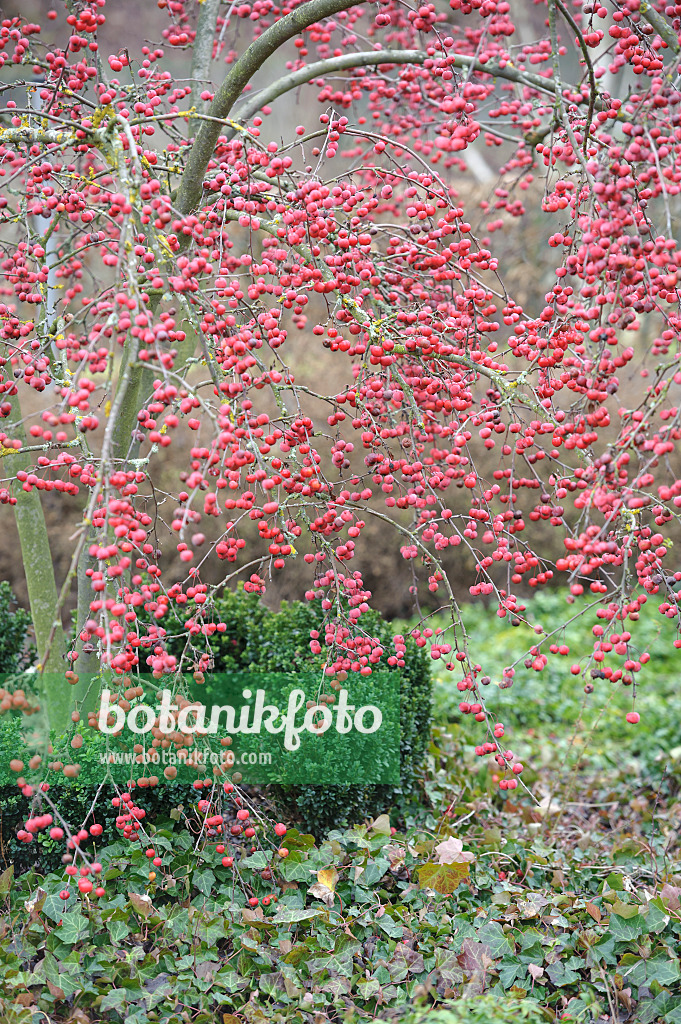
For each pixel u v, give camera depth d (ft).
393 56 11.19
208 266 8.09
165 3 12.30
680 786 15.07
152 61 11.17
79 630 11.29
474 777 14.51
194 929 9.41
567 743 17.47
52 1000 8.55
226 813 11.78
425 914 10.03
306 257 9.39
